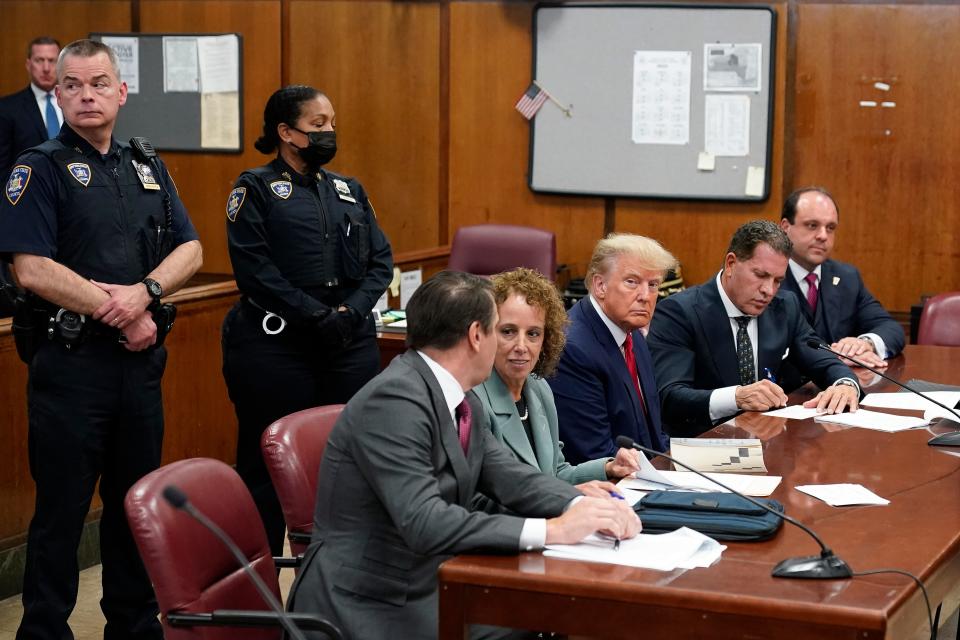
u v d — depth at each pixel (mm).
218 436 4512
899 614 1908
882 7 5836
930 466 2805
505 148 6457
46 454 3010
